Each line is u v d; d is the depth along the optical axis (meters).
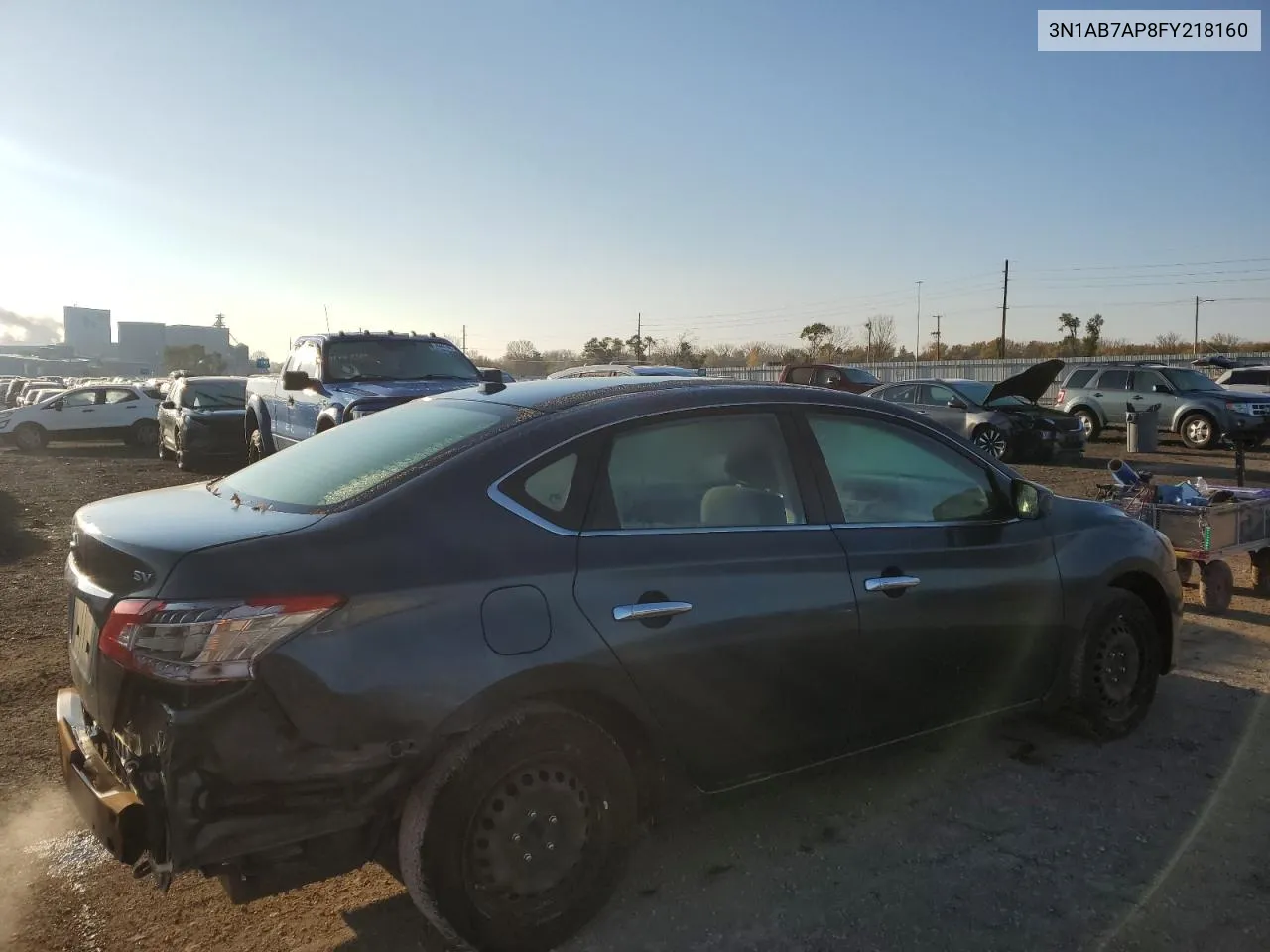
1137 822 3.70
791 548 3.37
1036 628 4.07
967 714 3.90
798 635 3.31
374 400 9.47
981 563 3.86
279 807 2.51
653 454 3.27
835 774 4.18
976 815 3.78
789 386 3.73
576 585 2.91
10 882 3.34
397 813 2.70
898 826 3.71
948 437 4.06
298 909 3.19
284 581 2.55
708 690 3.13
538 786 2.82
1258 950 2.88
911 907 3.13
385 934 3.03
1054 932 2.99
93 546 2.83
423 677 2.62
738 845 3.57
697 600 3.10
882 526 3.67
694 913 3.12
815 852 3.52
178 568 2.52
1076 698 4.33
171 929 3.06
